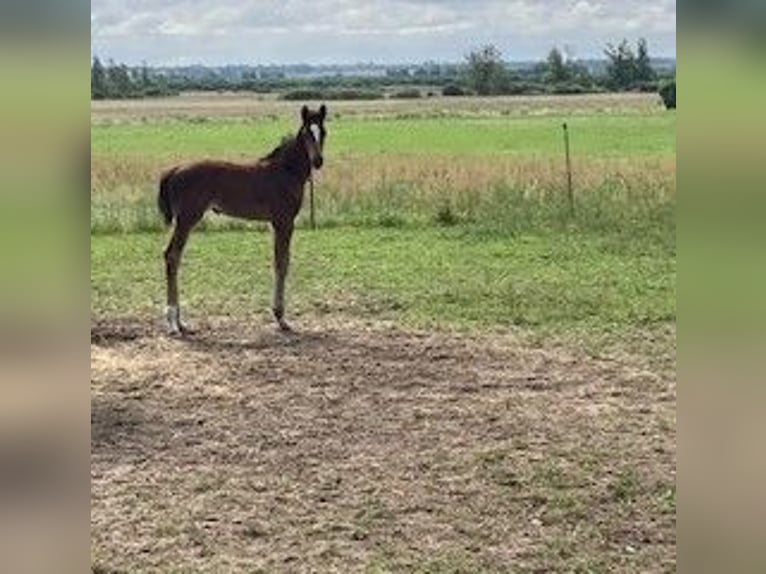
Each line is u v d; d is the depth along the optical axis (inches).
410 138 1929.1
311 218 701.3
